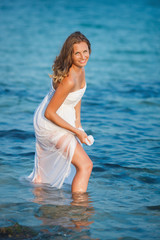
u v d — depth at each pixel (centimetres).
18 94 1060
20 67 1568
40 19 3644
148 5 5378
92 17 3894
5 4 5094
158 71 1589
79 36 404
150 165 520
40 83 1252
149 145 622
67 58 402
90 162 421
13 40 2439
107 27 3231
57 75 403
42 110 436
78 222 335
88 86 1224
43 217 343
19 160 529
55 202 384
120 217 351
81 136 422
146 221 344
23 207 366
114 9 4803
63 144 421
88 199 396
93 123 769
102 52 2150
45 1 5747
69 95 422
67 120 434
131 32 3016
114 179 466
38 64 1661
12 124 739
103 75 1466
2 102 950
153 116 849
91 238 306
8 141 622
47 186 438
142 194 418
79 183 413
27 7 4788
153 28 3281
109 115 848
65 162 432
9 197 394
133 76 1448
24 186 433
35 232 311
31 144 611
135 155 565
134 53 2145
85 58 406
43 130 429
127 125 761
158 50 2266
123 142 637
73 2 5666
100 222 338
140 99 1035
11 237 301
